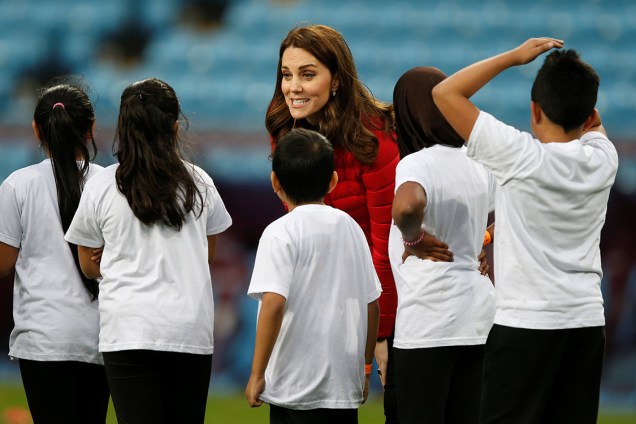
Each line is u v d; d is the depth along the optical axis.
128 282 16.61
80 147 18.30
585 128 15.91
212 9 71.69
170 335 16.42
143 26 70.75
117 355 16.48
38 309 17.84
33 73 67.69
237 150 45.03
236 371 44.94
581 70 15.04
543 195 14.57
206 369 17.02
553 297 14.56
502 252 14.91
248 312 45.88
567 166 14.63
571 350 14.82
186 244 16.91
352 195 18.25
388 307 18.11
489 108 53.84
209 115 57.84
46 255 18.03
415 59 61.62
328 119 18.06
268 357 15.82
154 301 16.48
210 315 17.08
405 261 16.47
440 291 16.11
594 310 14.78
